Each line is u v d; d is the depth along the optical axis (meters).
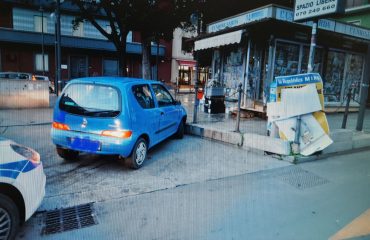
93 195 4.10
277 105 6.35
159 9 13.45
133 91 5.22
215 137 7.58
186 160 5.88
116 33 14.54
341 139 6.82
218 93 11.41
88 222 3.39
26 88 11.78
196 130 8.14
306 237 3.20
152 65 31.89
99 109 4.86
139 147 5.25
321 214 3.76
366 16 16.73
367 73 8.14
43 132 7.97
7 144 2.93
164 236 3.14
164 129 6.43
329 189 4.62
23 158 2.97
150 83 6.13
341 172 5.46
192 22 17.41
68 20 27.86
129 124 4.86
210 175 5.08
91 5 14.09
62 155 5.45
